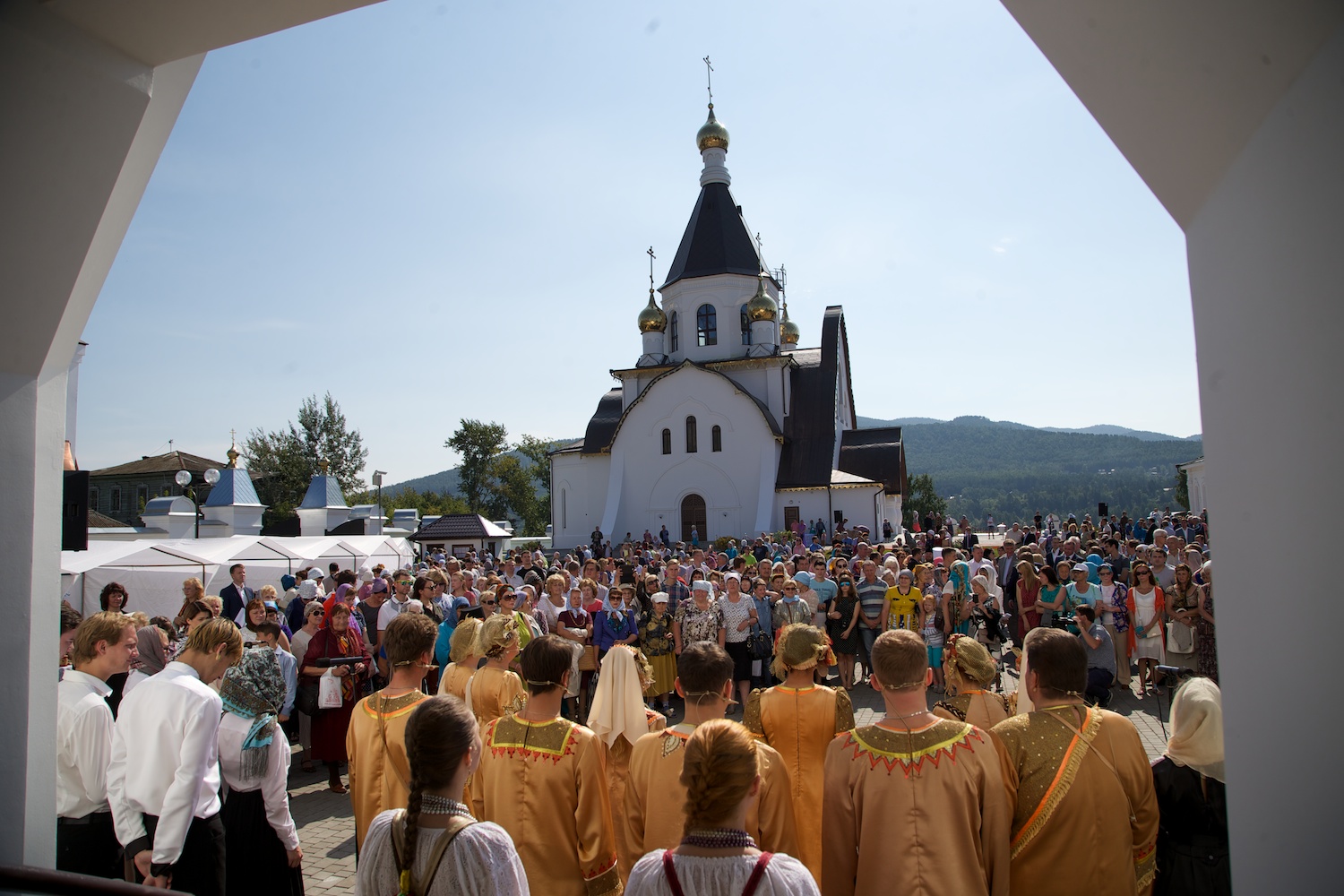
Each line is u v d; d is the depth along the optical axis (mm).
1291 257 2309
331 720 9641
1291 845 2395
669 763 4258
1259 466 2500
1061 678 3896
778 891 2609
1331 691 2209
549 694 4426
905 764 3617
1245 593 2592
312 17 3189
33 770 3125
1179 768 4039
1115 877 3678
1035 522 41938
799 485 45344
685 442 46812
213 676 4625
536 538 54219
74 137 2955
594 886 4238
